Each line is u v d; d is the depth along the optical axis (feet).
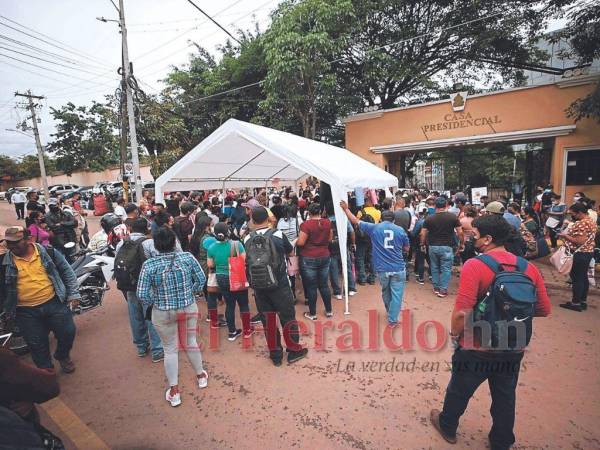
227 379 11.35
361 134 46.52
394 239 14.14
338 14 38.50
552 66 54.08
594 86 32.86
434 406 9.68
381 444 8.32
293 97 42.52
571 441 8.23
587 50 32.45
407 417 9.25
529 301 6.35
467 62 49.75
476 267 6.84
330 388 10.64
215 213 25.94
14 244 10.37
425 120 42.09
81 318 17.43
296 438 8.63
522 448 8.05
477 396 10.05
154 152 64.64
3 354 5.27
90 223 51.24
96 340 14.76
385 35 45.93
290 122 51.24
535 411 9.28
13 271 10.37
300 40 37.70
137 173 42.27
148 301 9.63
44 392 5.65
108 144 80.89
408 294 19.26
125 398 10.60
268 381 11.15
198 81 63.67
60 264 11.59
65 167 83.35
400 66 45.50
